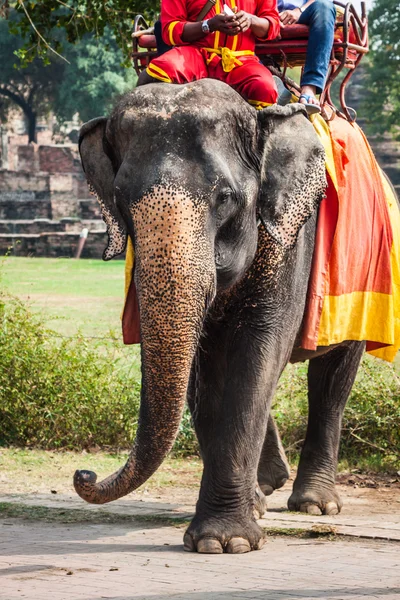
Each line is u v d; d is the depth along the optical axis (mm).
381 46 57188
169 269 4828
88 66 55000
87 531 6266
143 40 6336
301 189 5543
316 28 6152
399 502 7754
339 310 6629
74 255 46500
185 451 9812
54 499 7371
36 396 10320
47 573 5125
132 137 5164
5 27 57531
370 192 7160
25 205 58438
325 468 7418
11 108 70562
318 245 6355
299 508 7270
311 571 5172
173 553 5617
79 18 11641
